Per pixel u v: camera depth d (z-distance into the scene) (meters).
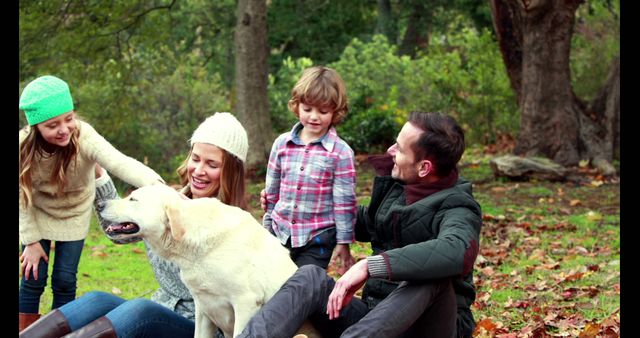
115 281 7.50
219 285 3.58
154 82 16.86
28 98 4.25
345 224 4.62
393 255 3.35
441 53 19.94
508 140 17.55
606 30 17.92
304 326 3.70
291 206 4.71
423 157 3.71
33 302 4.73
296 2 26.52
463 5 27.45
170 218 3.47
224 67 26.48
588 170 13.38
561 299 6.12
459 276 3.67
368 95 18.83
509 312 5.82
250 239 3.64
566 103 14.06
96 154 4.50
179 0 23.05
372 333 3.30
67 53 15.54
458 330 3.69
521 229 9.27
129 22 16.05
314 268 3.61
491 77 17.73
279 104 18.89
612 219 9.72
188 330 3.78
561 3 13.77
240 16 15.27
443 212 3.62
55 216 4.71
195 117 16.97
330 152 4.67
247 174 14.60
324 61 27.02
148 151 16.33
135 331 3.55
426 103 18.53
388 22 28.78
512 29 14.96
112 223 3.58
